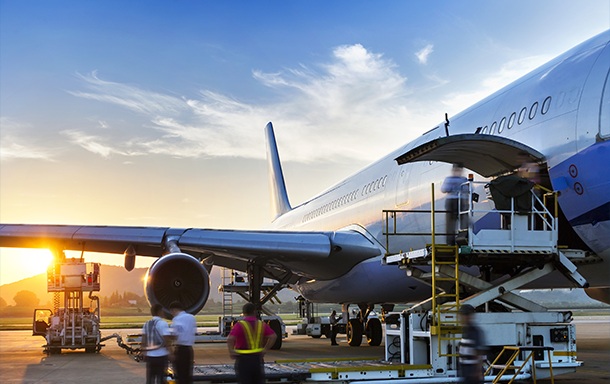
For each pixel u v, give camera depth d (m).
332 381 9.52
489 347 9.55
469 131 12.84
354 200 18.36
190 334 8.48
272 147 33.94
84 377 12.13
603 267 10.09
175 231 15.30
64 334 17.89
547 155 10.16
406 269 10.70
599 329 29.81
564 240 10.30
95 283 18.12
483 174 11.17
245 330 7.45
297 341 24.47
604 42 10.14
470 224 9.32
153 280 13.18
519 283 9.76
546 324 9.61
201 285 13.56
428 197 13.61
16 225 15.45
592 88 9.66
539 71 11.54
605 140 9.22
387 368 9.68
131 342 21.41
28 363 15.07
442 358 9.68
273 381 9.55
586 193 9.48
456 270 9.51
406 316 10.46
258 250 15.47
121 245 16.00
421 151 9.98
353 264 16.75
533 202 9.46
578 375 11.28
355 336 20.41
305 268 17.33
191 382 8.50
